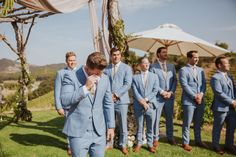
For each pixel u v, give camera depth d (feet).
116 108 19.47
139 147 20.27
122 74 19.56
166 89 21.59
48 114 40.81
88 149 11.22
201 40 23.04
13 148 20.95
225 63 20.21
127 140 20.95
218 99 20.36
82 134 10.98
